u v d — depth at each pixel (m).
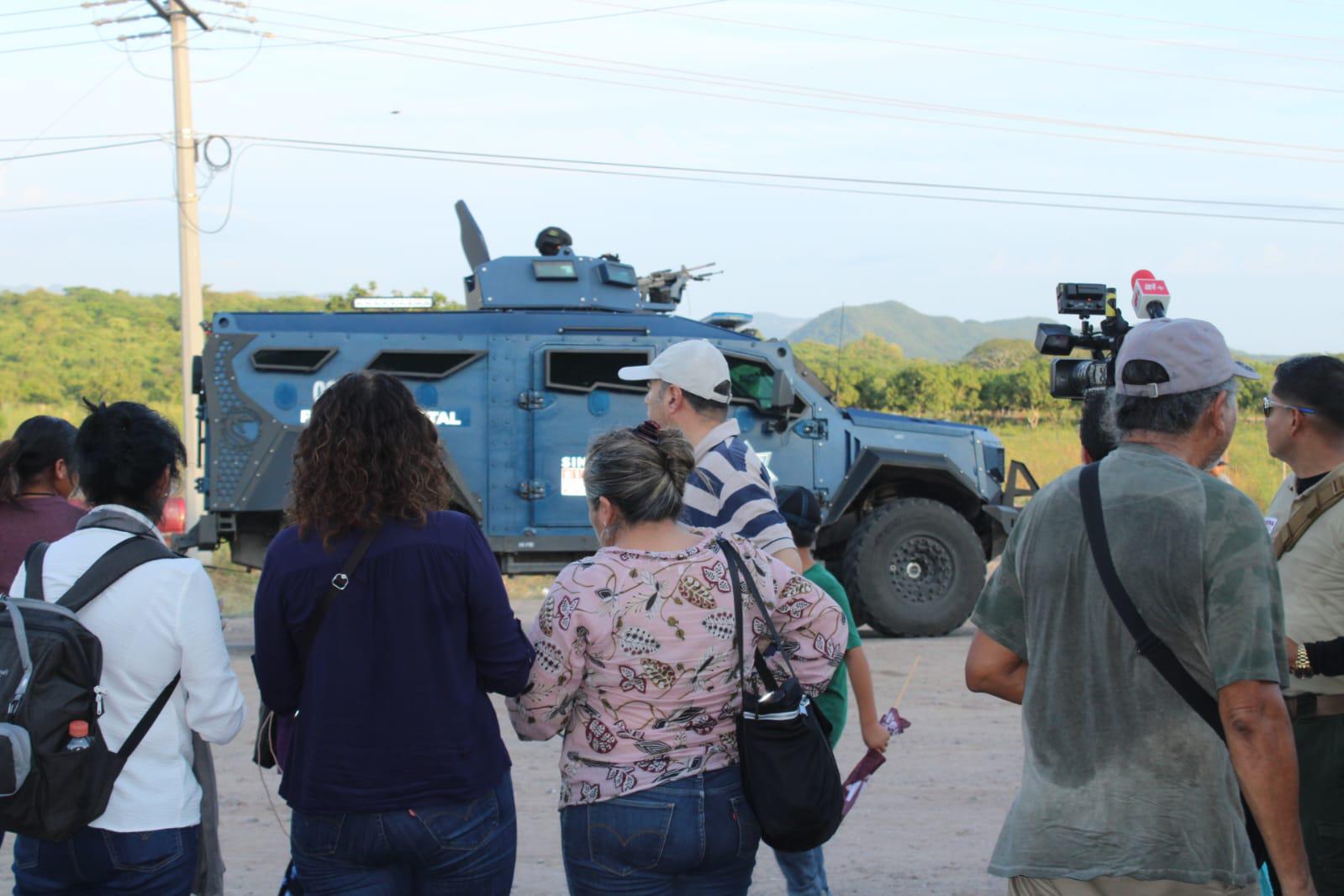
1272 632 2.56
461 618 3.00
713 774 3.03
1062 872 2.63
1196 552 2.63
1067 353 5.22
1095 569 2.69
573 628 2.98
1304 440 3.75
